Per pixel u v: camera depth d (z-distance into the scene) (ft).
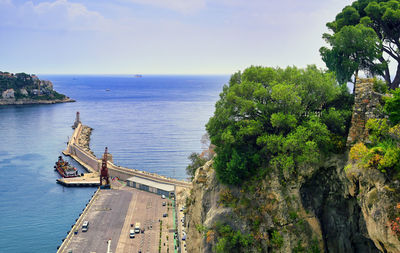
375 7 321.32
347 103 268.41
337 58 308.40
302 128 250.16
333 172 241.14
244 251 258.57
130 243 465.06
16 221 582.35
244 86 282.36
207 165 339.16
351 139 230.48
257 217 257.75
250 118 286.25
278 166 257.96
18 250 489.67
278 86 262.67
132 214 561.43
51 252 486.79
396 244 173.27
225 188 284.00
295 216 243.81
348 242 235.61
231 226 267.18
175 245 460.55
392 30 327.26
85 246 455.63
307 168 245.65
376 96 219.61
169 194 635.66
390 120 202.28
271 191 256.52
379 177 188.24
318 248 238.89
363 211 198.80
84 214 558.97
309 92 276.00
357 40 296.30
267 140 256.11
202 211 306.55
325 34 327.26
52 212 623.36
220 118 290.15
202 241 281.54
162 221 535.19
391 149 186.91
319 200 245.86
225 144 286.66
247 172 270.26
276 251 245.45
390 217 176.96
